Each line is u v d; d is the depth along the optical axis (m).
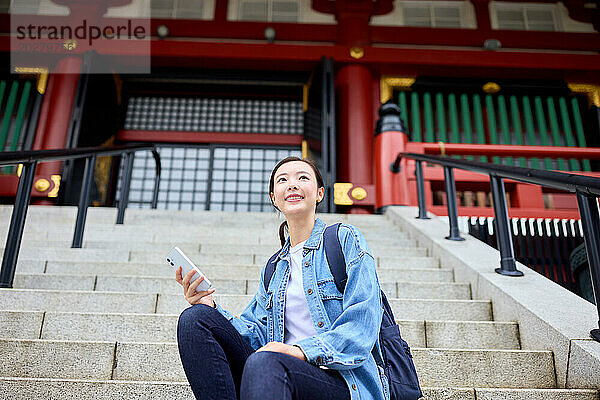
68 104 7.05
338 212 6.78
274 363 0.89
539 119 7.87
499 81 7.94
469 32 8.31
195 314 1.07
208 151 8.09
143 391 1.48
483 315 2.26
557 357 1.71
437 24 8.63
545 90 7.96
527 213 5.61
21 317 1.95
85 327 1.94
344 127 7.37
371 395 1.01
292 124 8.23
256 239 3.78
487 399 1.50
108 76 7.71
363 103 7.42
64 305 2.20
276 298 1.17
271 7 8.63
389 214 4.86
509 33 8.34
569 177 1.78
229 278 2.64
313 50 7.62
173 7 8.45
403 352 1.12
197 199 7.79
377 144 5.68
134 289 2.47
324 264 1.14
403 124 5.78
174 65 7.83
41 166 6.56
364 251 1.10
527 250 4.12
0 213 4.41
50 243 3.44
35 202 6.29
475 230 4.35
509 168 2.37
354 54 7.64
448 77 8.05
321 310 1.09
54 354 1.71
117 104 7.89
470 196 7.27
